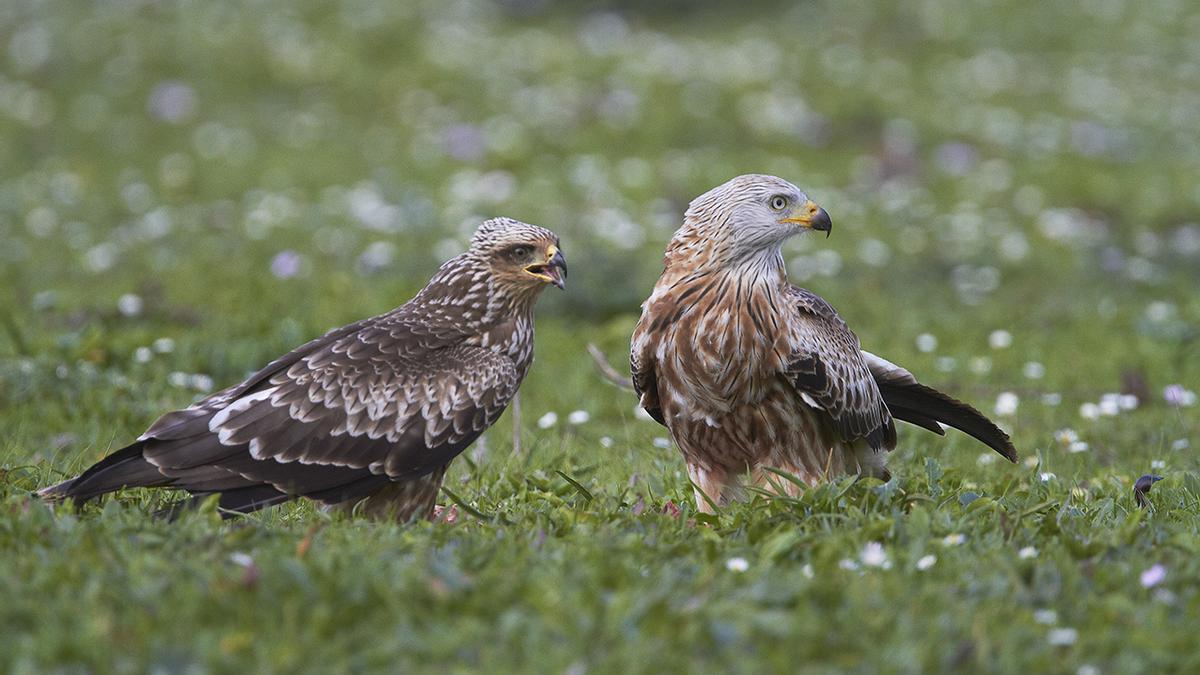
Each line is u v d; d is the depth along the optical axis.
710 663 6.07
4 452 10.46
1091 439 12.75
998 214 24.06
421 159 25.95
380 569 6.81
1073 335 17.27
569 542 7.75
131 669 5.82
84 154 26.08
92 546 7.00
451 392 9.34
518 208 22.86
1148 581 6.94
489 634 6.22
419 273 19.47
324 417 8.94
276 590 6.48
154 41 31.02
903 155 26.97
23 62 29.64
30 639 6.00
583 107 28.45
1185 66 35.25
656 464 11.01
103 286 17.80
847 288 19.53
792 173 25.23
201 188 24.36
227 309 16.64
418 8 35.75
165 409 12.39
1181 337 16.83
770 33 35.81
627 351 15.88
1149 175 27.06
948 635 6.36
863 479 8.78
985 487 10.00
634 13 37.41
